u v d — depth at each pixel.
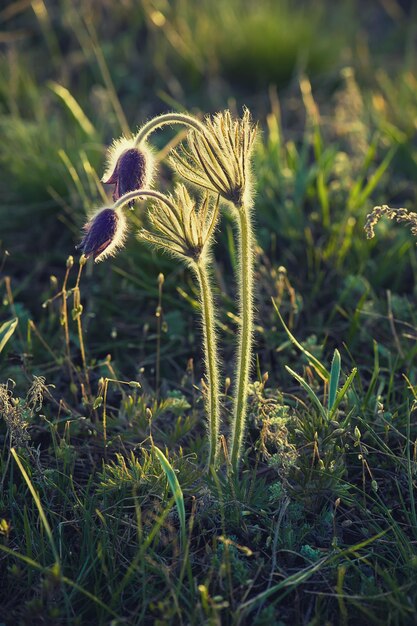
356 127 0.98
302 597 0.60
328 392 0.69
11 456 0.66
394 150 0.91
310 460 0.64
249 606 0.58
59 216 0.86
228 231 0.79
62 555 0.61
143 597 0.58
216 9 1.31
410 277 0.84
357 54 1.25
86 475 0.67
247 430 0.69
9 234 0.89
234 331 0.79
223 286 0.80
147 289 0.81
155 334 0.79
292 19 1.28
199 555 0.62
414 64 1.23
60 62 1.16
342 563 0.61
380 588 0.59
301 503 0.63
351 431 0.67
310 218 0.87
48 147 0.92
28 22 1.23
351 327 0.76
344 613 0.57
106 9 1.25
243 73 1.19
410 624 0.57
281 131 1.03
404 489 0.65
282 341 0.77
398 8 1.42
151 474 0.63
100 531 0.61
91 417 0.71
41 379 0.65
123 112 1.09
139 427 0.69
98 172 0.91
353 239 0.84
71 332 0.79
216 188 0.58
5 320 0.79
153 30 1.21
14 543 0.62
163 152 0.87
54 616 0.56
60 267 0.86
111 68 1.16
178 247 0.59
